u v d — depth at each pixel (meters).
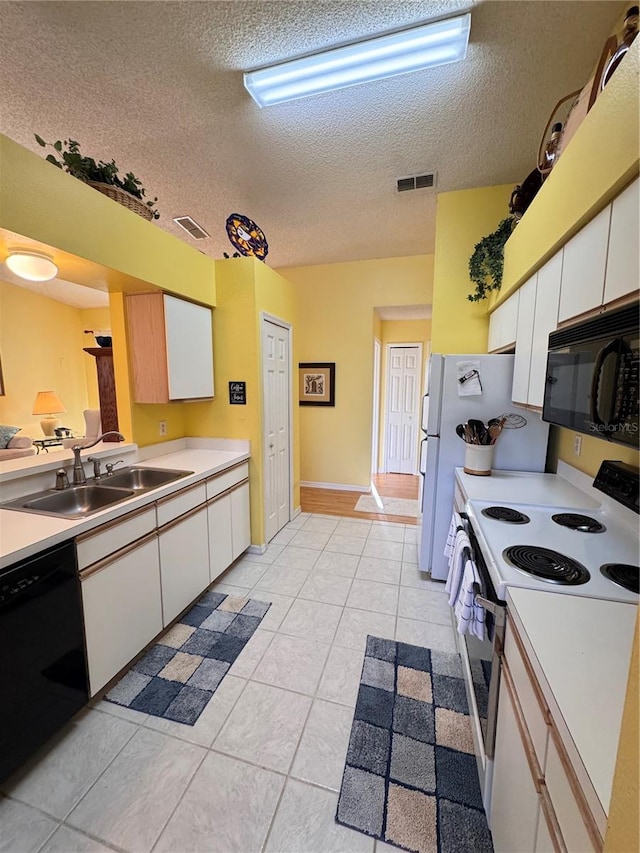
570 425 1.12
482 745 1.26
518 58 1.66
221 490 2.56
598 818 0.53
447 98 1.89
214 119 2.06
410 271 4.30
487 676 1.21
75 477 2.09
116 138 2.21
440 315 2.90
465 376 2.40
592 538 1.37
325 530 3.55
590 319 1.00
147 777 1.33
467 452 2.26
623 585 1.06
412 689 1.71
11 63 1.69
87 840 1.15
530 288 1.80
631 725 0.44
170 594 2.06
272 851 1.12
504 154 2.34
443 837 1.15
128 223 2.00
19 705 1.27
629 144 0.89
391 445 5.88
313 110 1.98
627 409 0.80
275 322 3.20
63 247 1.64
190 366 2.62
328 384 4.78
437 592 2.51
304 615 2.26
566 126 1.52
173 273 2.37
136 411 2.56
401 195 2.85
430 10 1.47
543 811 0.72
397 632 2.10
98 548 1.58
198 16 1.49
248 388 2.89
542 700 0.76
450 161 2.42
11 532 1.39
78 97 1.90
